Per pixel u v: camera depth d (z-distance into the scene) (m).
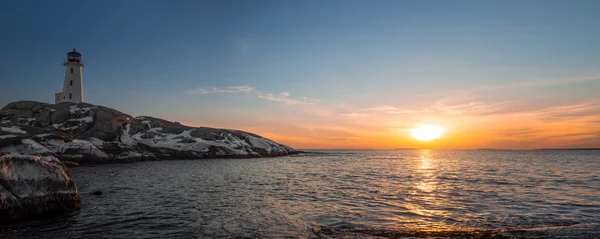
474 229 10.08
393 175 29.56
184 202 15.00
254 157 68.12
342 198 16.25
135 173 29.95
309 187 20.66
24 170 11.60
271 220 11.47
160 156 54.78
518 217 11.86
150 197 16.34
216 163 47.22
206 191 18.64
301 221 11.34
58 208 12.32
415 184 22.23
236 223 11.03
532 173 31.41
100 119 53.78
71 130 52.09
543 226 10.49
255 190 19.19
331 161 59.03
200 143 61.53
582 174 29.81
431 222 11.20
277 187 20.64
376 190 19.14
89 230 10.12
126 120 59.00
